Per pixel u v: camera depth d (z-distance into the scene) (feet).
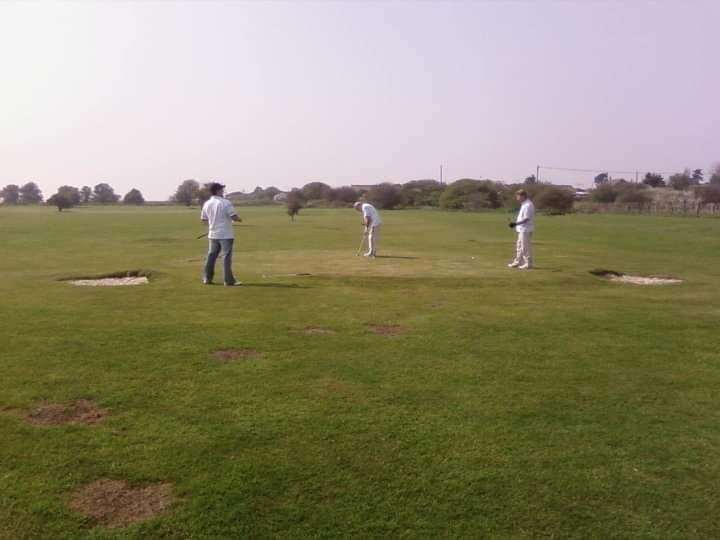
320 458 16.30
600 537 13.12
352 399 20.67
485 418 19.21
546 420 19.15
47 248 83.10
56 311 35.01
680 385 22.76
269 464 15.94
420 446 17.10
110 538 12.81
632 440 17.80
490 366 24.79
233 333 29.78
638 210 241.14
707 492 14.96
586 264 63.31
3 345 26.96
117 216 206.18
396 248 83.61
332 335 29.73
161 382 22.17
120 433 17.67
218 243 45.75
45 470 15.46
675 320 34.40
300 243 93.50
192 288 44.19
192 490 14.65
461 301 39.88
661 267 63.57
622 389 22.22
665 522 13.67
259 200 443.73
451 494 14.66
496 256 71.20
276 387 21.80
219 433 17.75
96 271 54.90
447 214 236.63
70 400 20.24
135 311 35.24
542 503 14.35
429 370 24.11
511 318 34.45
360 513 13.83
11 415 18.93
